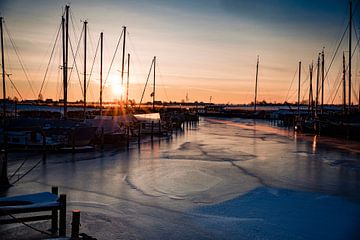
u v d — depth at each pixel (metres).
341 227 12.12
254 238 10.97
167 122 53.81
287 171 22.33
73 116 50.06
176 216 12.88
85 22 44.28
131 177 19.33
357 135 43.41
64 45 37.44
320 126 50.16
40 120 30.77
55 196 11.34
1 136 28.11
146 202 14.59
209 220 12.52
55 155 26.33
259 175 20.80
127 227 11.64
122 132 36.06
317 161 26.64
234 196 15.81
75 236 9.26
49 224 11.29
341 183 19.00
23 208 9.78
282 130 61.28
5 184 16.69
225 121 92.06
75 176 19.20
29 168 21.06
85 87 44.34
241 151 32.00
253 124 79.69
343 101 51.69
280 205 14.55
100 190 16.34
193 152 30.52
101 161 24.31
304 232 11.57
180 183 18.17
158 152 29.95
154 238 10.80
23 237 10.28
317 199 15.56
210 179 19.30
